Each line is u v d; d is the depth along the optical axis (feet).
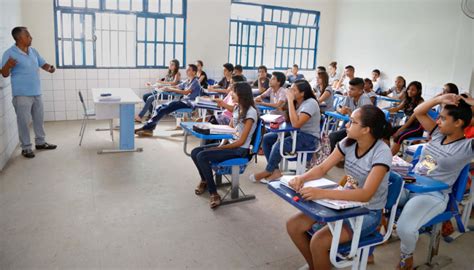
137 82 21.90
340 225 5.11
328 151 11.16
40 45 19.26
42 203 9.46
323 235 5.61
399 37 22.49
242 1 23.93
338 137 12.70
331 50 27.86
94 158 13.34
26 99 12.84
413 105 15.37
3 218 8.58
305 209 4.98
